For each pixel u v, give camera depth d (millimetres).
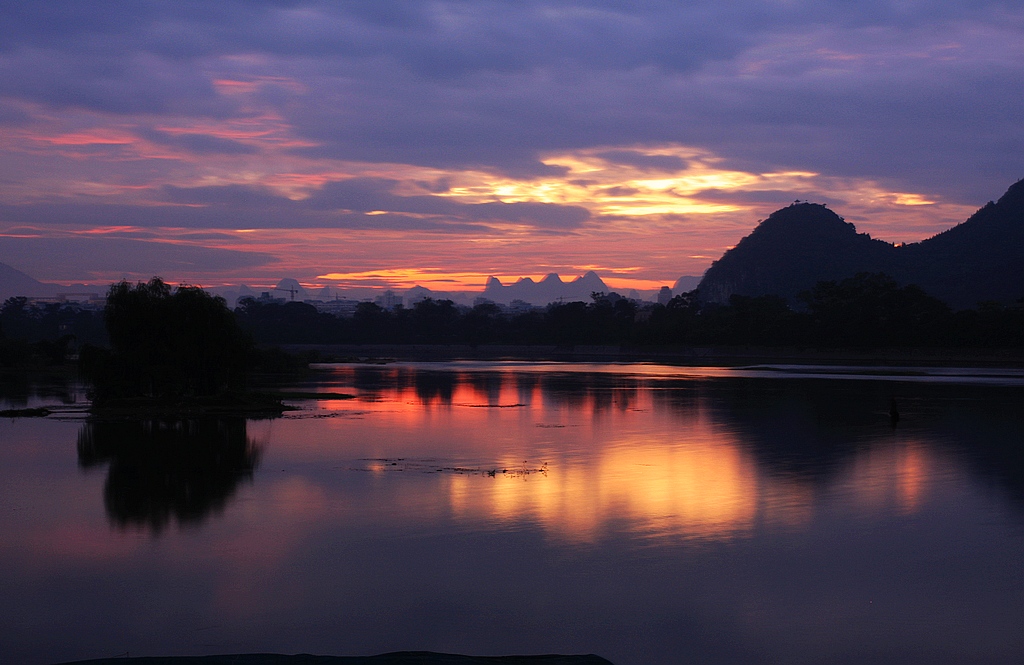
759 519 30656
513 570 24688
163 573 24469
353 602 22188
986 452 46844
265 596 22641
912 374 130750
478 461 43406
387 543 27406
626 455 45594
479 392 93938
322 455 45469
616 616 21328
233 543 27438
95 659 18094
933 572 24688
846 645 19766
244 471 40344
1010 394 88938
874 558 25969
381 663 18031
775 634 20312
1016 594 22906
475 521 30266
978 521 30469
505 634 20219
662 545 27281
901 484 37281
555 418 65500
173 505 32812
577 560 25625
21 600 22391
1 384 107250
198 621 20984
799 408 73562
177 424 60594
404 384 108875
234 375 79125
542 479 38250
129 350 74562
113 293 75312
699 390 96438
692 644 19750
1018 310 184250
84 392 92812
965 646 19719
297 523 29969
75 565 25188
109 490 35688
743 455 45656
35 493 35125
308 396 87125
